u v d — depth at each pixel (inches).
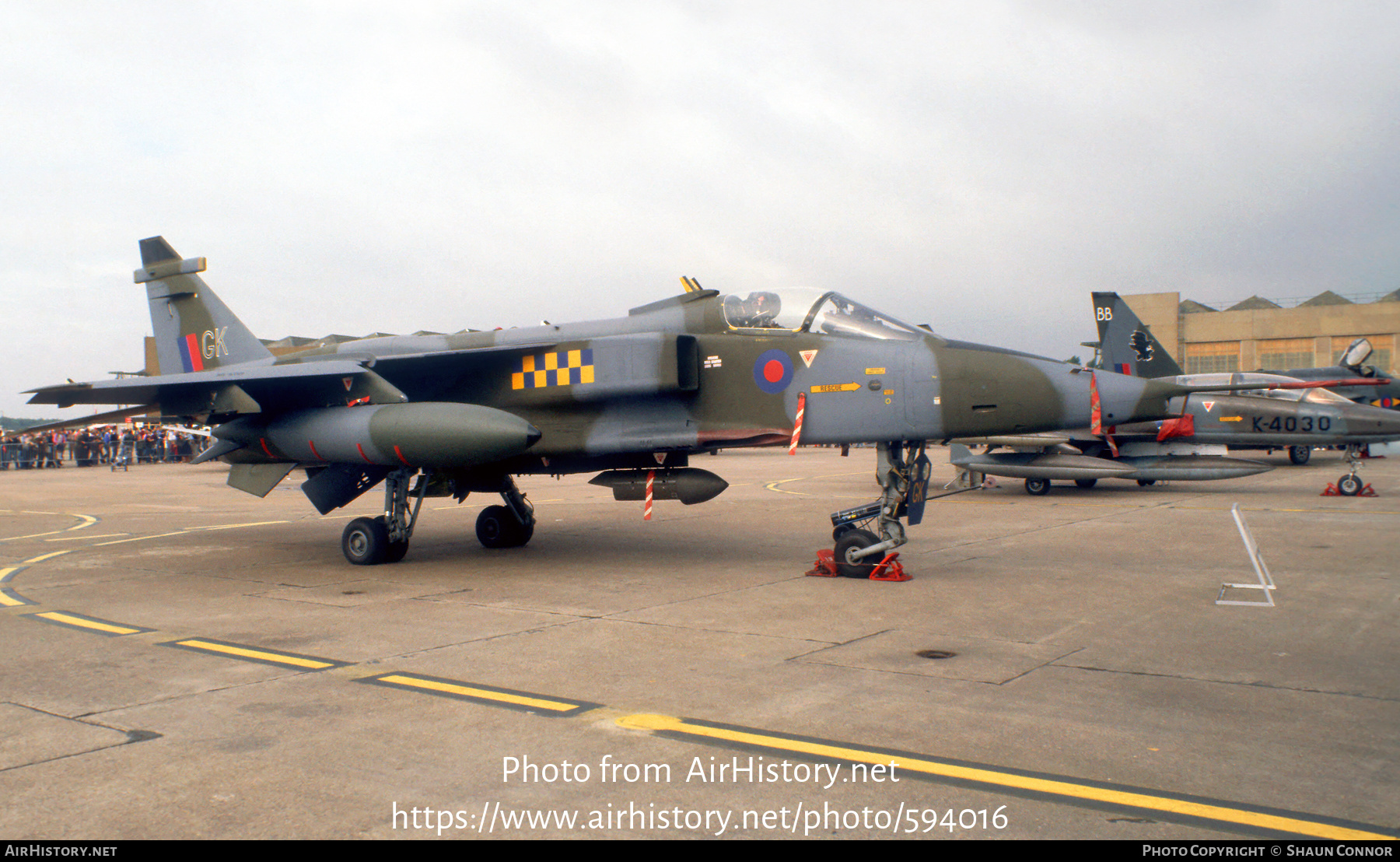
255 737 172.4
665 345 387.9
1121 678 211.0
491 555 450.6
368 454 402.0
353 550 416.5
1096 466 725.3
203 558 445.7
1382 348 2012.8
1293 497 711.1
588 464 443.5
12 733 175.0
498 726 178.4
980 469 776.3
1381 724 176.6
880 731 173.9
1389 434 786.8
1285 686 203.9
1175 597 313.9
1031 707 188.7
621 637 258.4
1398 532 487.2
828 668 222.5
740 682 210.2
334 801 142.3
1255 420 834.8
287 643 253.4
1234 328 2188.7
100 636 263.7
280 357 523.5
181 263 578.6
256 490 468.4
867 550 355.9
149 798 143.1
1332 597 311.3
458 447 378.6
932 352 358.0
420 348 474.6
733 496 822.5
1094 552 426.6
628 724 179.0
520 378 426.6
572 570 392.8
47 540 527.5
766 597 322.0
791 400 379.6
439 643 252.1
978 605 303.0
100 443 1653.5
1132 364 1007.6
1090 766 155.4
